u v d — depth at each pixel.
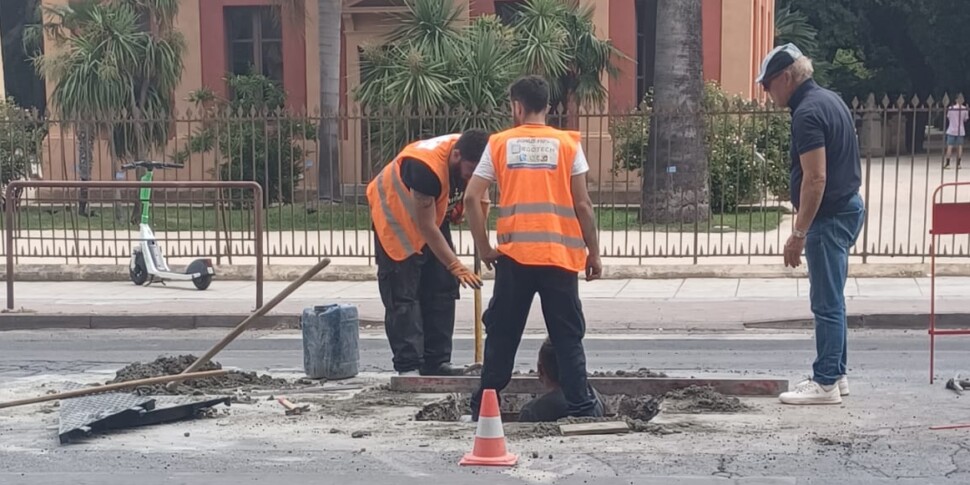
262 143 20.39
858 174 6.52
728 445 5.91
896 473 5.38
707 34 21.75
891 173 26.28
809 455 5.70
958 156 16.56
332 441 6.20
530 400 7.27
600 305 11.66
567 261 6.23
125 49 19.44
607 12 21.56
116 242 14.33
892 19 40.97
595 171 20.64
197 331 11.16
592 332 10.52
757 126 18.33
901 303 11.09
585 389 6.47
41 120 15.44
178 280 13.33
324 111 19.59
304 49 22.98
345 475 5.54
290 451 6.01
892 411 6.63
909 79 41.25
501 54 19.14
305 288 13.30
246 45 23.48
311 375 8.09
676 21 17.27
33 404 7.31
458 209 7.43
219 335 10.88
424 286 7.76
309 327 8.09
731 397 6.99
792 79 6.44
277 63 23.42
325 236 17.52
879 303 11.10
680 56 17.27
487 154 6.26
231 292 13.01
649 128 17.52
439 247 6.82
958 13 37.78
